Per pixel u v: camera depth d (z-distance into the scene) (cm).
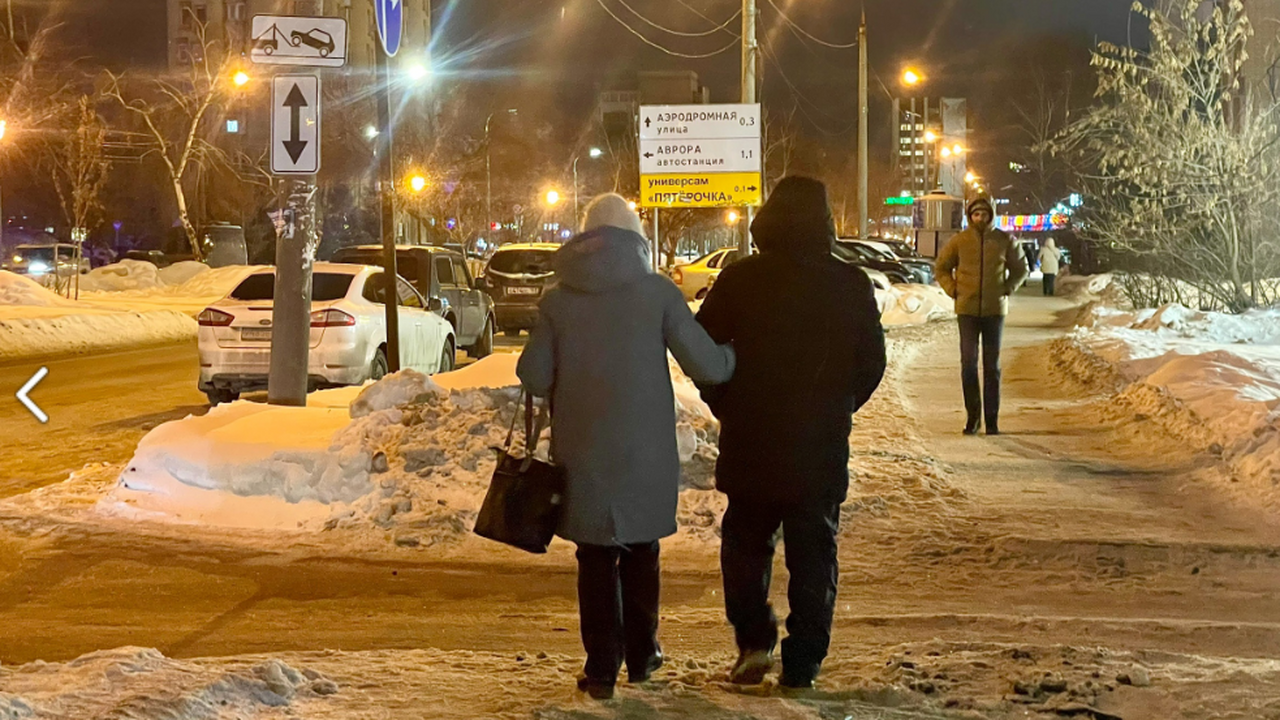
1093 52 2197
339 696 486
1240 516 891
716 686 503
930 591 736
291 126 1167
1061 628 654
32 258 4997
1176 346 1814
